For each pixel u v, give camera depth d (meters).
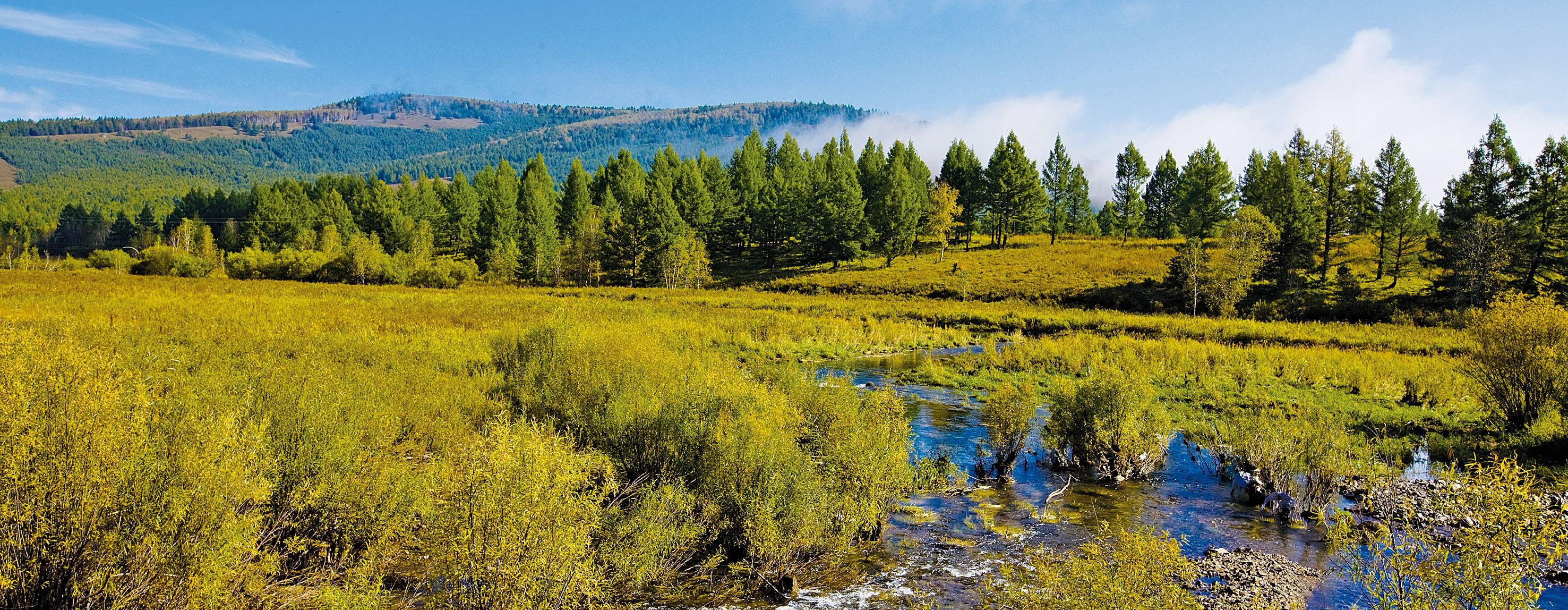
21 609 4.63
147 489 4.96
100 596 4.76
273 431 6.89
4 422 4.70
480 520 5.28
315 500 6.41
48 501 4.73
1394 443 12.34
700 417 8.84
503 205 85.62
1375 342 30.28
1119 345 25.33
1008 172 78.38
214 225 126.94
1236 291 46.78
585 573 5.68
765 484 7.59
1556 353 12.14
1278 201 57.44
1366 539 7.96
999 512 9.28
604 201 92.06
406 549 6.43
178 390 7.34
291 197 111.88
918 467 10.80
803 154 103.81
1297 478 9.95
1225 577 7.11
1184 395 17.30
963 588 7.06
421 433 9.61
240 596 5.27
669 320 31.38
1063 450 11.42
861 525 8.16
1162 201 87.69
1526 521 4.84
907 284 62.72
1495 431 12.87
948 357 24.34
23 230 125.38
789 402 11.16
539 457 5.52
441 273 63.34
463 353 16.36
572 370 11.71
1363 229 56.34
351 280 64.75
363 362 14.67
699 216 82.06
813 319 35.44
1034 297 56.16
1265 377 19.80
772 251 80.19
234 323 21.44
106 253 76.88
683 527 7.18
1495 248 43.69
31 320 17.72
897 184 75.44
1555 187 44.16
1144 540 4.95
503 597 5.19
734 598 6.75
